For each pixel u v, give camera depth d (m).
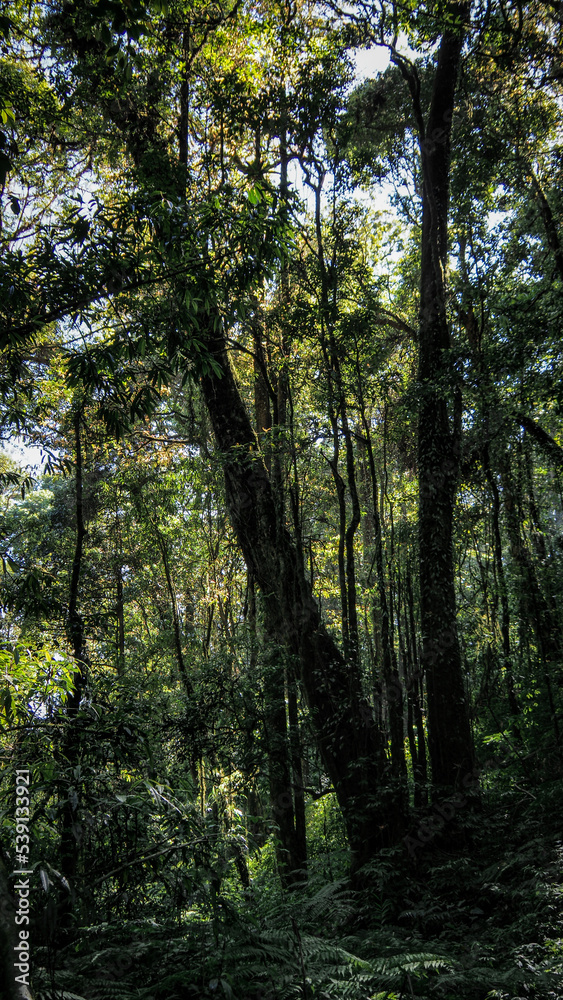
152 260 4.70
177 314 4.64
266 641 10.74
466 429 12.16
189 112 11.98
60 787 3.89
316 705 9.63
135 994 3.47
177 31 10.58
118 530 14.44
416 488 14.99
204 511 14.82
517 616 12.13
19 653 4.10
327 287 10.19
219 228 4.66
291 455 10.21
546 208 12.65
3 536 5.73
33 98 9.93
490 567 13.43
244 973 3.72
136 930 4.16
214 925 3.89
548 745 9.95
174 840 4.10
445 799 8.73
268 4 11.09
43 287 4.46
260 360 10.93
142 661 13.62
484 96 13.73
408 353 17.17
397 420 13.30
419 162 14.76
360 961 4.39
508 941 5.25
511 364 10.20
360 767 8.81
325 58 10.60
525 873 6.49
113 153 12.13
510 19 12.09
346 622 9.48
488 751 11.13
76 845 4.10
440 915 6.46
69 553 13.82
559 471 12.55
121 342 4.62
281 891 7.99
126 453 14.03
